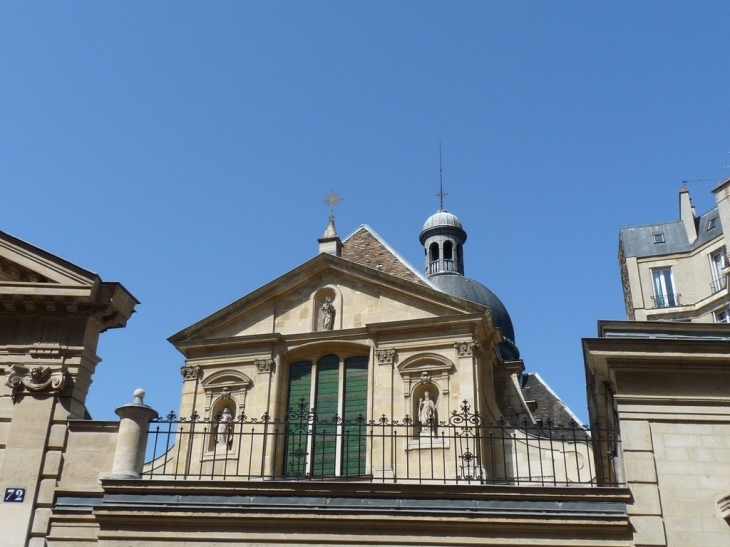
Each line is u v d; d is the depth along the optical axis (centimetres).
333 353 2684
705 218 4966
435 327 2578
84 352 1720
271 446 2516
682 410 1407
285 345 2688
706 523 1329
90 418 1831
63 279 1717
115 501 1431
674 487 1357
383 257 3127
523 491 1387
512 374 2862
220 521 1407
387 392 2528
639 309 4888
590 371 1554
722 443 1384
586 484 1538
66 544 1545
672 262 4934
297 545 1384
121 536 1413
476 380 2488
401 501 1393
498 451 2442
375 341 2616
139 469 1509
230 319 2773
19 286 1711
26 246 1744
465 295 4703
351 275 2748
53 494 1592
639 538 1329
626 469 1376
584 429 1470
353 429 2525
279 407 2609
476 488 1391
